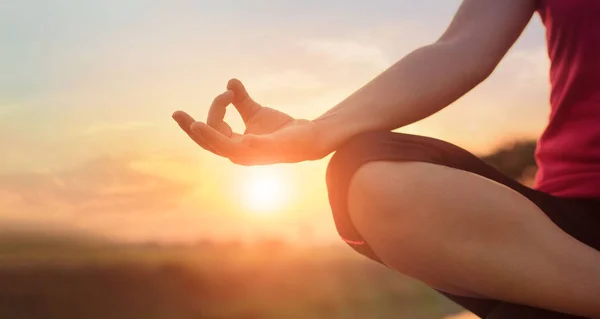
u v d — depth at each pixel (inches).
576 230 21.7
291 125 21.8
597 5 22.9
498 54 25.5
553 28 25.0
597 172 22.5
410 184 18.6
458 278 19.4
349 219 20.3
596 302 18.5
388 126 22.8
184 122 20.0
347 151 20.3
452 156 21.0
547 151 24.7
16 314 186.4
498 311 22.0
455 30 26.0
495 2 26.2
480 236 18.5
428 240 18.6
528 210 19.4
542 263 18.5
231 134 21.0
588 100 23.3
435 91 23.4
